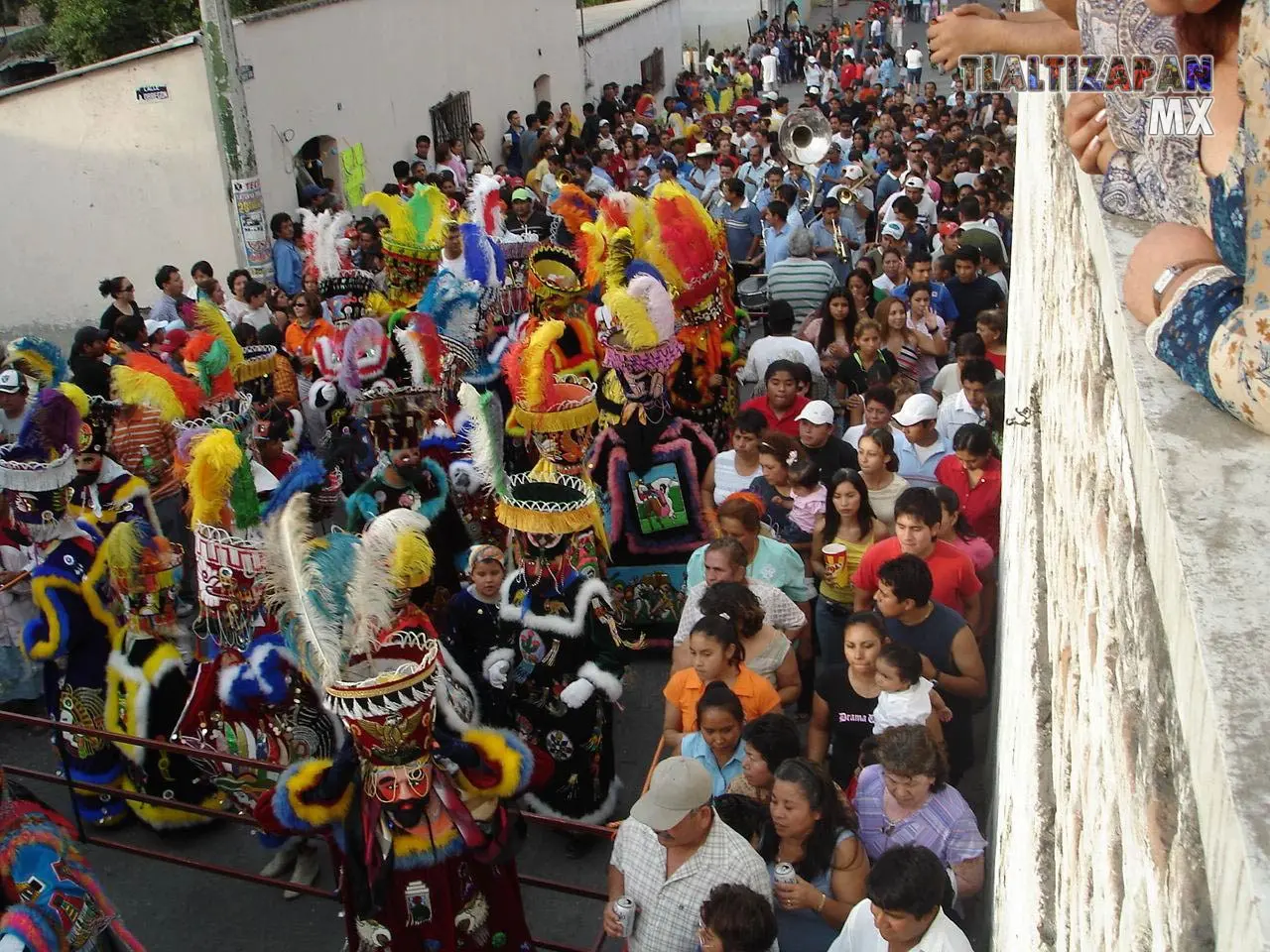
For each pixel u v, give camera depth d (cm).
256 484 847
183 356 917
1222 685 116
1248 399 152
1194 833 126
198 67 1622
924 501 636
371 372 795
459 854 493
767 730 508
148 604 675
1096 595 221
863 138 2250
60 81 1636
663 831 445
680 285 888
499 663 640
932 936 402
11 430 780
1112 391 212
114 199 1684
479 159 2284
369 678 482
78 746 690
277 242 1541
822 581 731
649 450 837
